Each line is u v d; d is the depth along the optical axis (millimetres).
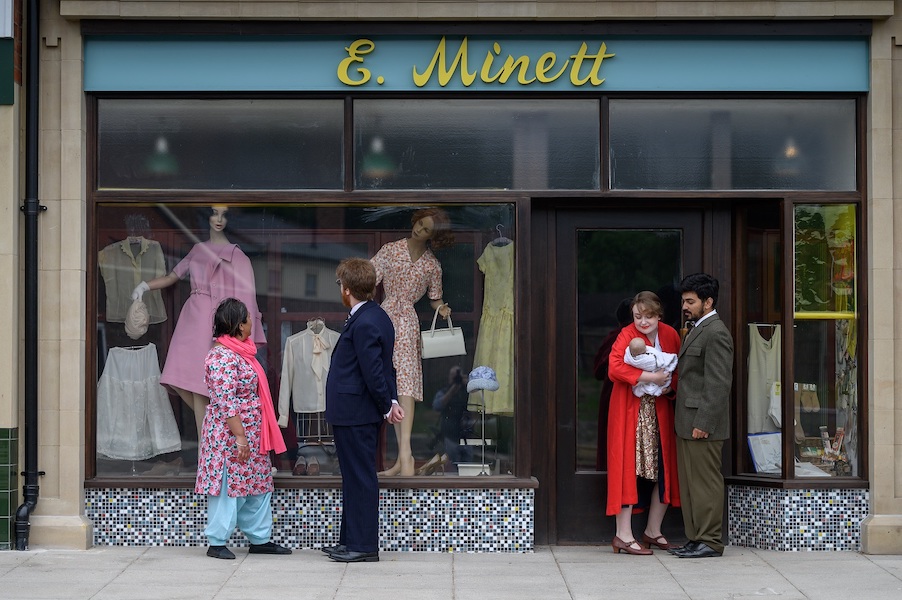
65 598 6543
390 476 8117
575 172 8156
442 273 8203
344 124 8141
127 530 7996
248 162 8172
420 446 8164
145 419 8156
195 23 8016
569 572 7324
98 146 8156
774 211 8219
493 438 8133
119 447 8133
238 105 8180
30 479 7828
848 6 7914
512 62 8039
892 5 7914
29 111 7871
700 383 7715
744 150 8180
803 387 8188
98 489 7996
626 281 8344
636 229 8383
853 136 8188
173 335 8195
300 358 8203
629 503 7848
